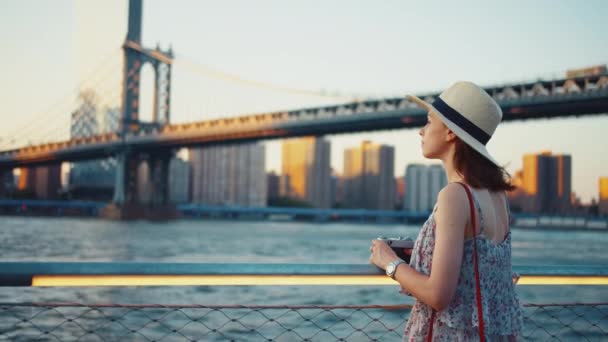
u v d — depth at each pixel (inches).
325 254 1658.5
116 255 1400.1
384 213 5570.9
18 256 1278.3
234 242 2103.8
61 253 1395.2
